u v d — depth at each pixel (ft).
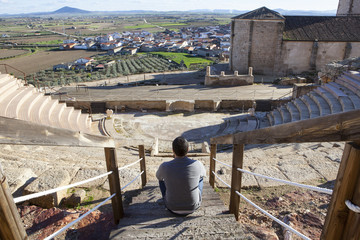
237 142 11.25
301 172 22.41
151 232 10.30
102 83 122.83
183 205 11.41
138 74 146.41
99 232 12.32
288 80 95.76
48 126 6.68
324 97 48.60
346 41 109.70
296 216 13.97
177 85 99.66
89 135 8.82
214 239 9.64
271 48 117.50
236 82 97.30
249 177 21.65
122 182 21.77
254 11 118.93
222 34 538.06
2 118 5.56
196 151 47.21
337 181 5.43
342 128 4.97
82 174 21.38
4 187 4.99
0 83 48.47
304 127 6.01
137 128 61.72
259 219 14.65
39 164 22.76
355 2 131.13
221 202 14.52
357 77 49.03
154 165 27.37
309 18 123.13
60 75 220.84
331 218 5.60
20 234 5.42
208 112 72.79
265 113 68.13
